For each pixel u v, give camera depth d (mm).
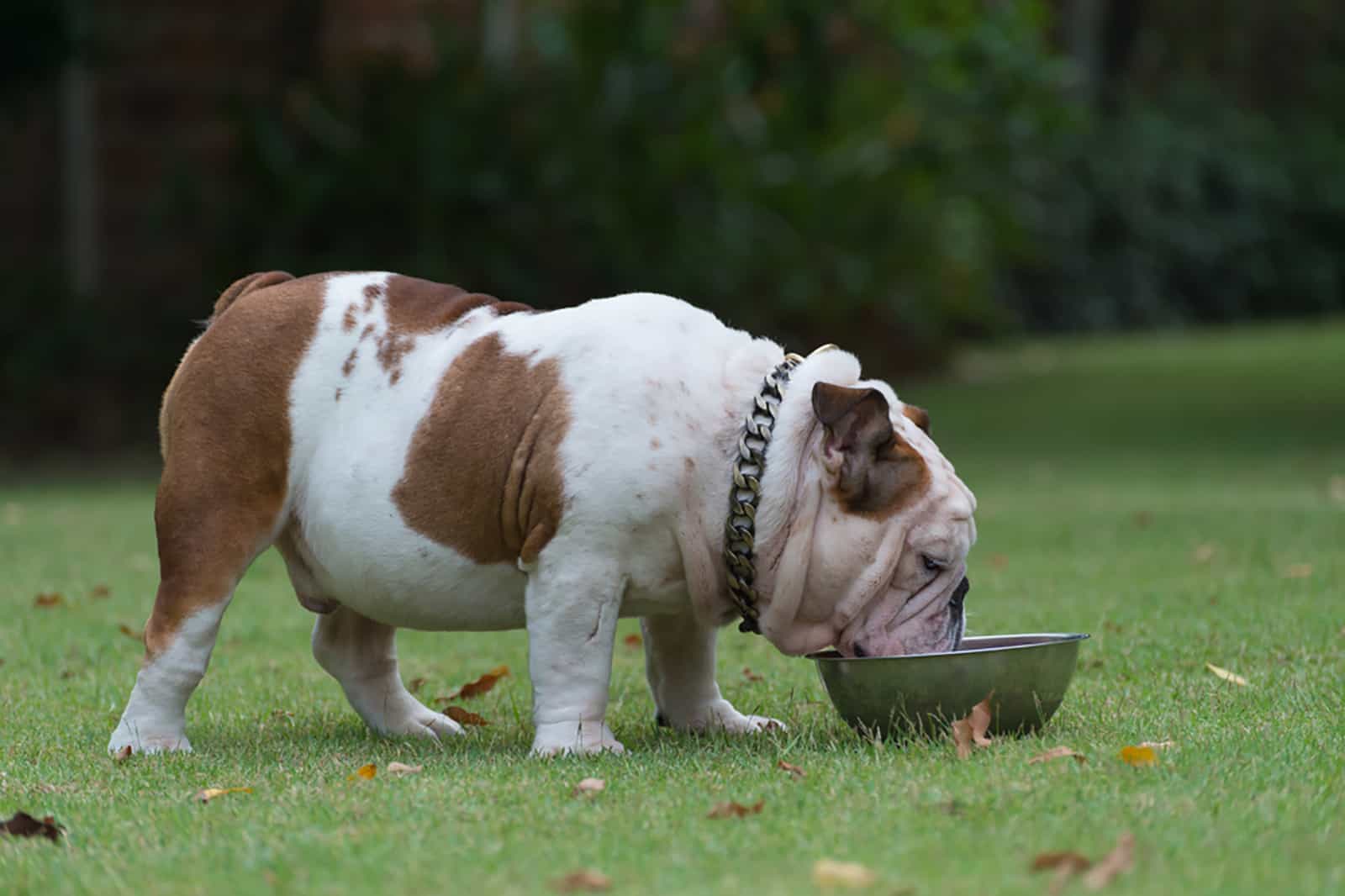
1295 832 5578
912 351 39375
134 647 11234
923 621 7500
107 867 5613
